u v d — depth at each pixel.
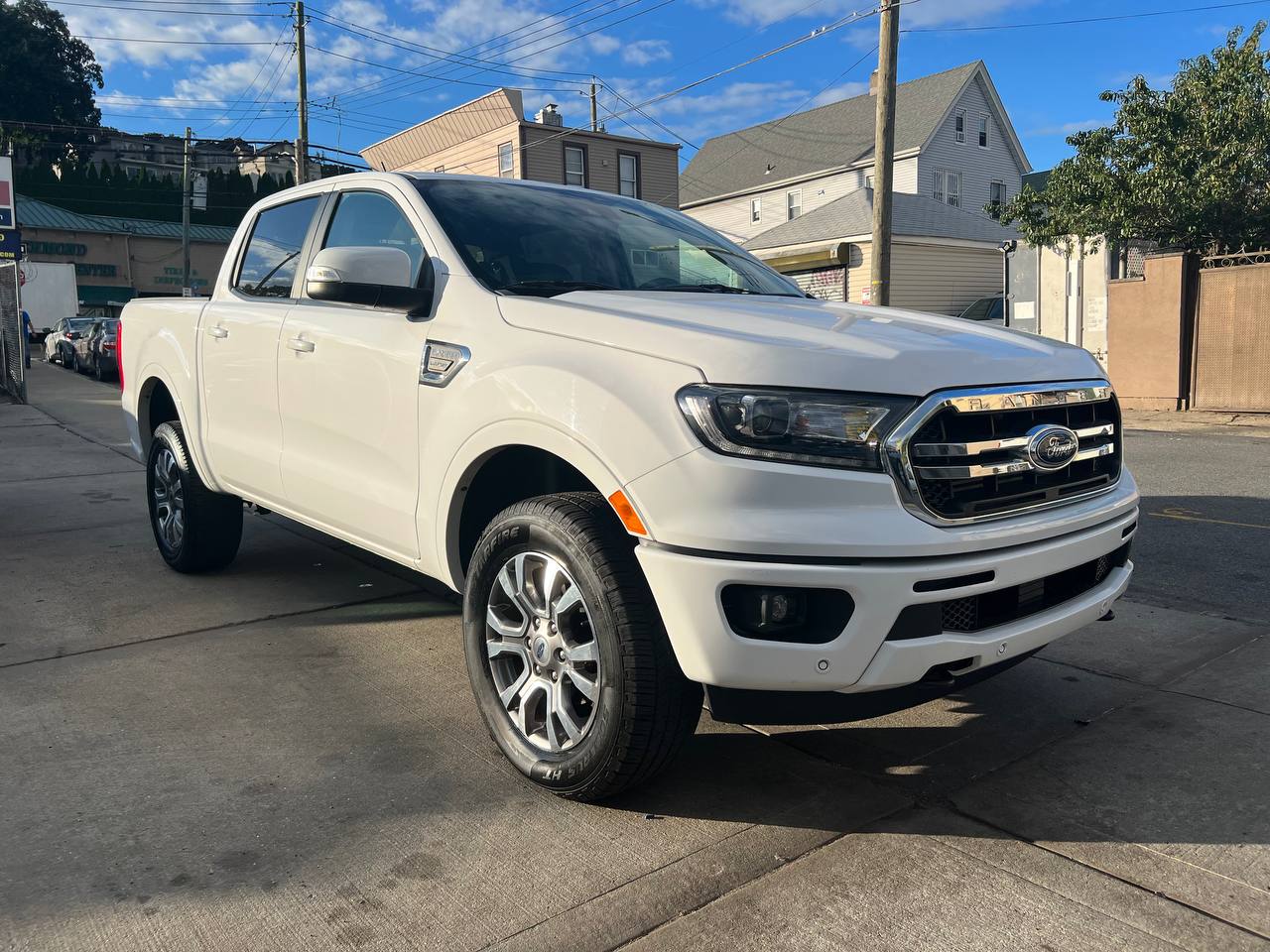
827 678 2.42
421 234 3.57
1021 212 16.20
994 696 3.68
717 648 2.44
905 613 2.43
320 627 4.50
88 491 8.34
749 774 3.05
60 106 67.31
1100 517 2.93
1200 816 2.76
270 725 3.39
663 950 2.19
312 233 4.24
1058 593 2.88
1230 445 10.69
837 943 2.21
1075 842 2.64
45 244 43.16
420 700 3.63
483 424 2.97
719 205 38.91
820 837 2.67
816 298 3.96
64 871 2.48
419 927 2.27
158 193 50.94
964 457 2.56
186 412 4.93
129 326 5.67
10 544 6.22
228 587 5.16
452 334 3.20
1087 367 3.10
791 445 2.43
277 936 2.23
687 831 2.70
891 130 15.52
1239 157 13.53
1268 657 4.02
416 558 3.41
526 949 2.19
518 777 3.01
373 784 2.96
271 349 4.14
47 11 67.56
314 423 3.89
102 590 5.11
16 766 3.06
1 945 2.18
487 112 32.91
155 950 2.18
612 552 2.63
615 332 2.77
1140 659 4.04
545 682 2.90
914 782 2.99
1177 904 2.35
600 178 34.03
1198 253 14.25
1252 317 13.54
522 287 3.31
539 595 2.89
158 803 2.83
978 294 26.97
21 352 16.42
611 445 2.58
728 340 2.58
